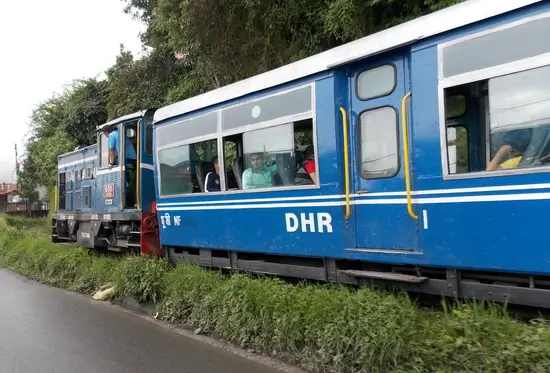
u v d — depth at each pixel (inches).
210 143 288.0
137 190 366.6
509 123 164.1
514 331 150.9
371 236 203.5
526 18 156.6
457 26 172.6
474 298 170.9
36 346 230.5
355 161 210.5
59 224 528.7
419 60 184.7
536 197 153.3
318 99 220.8
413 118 186.9
